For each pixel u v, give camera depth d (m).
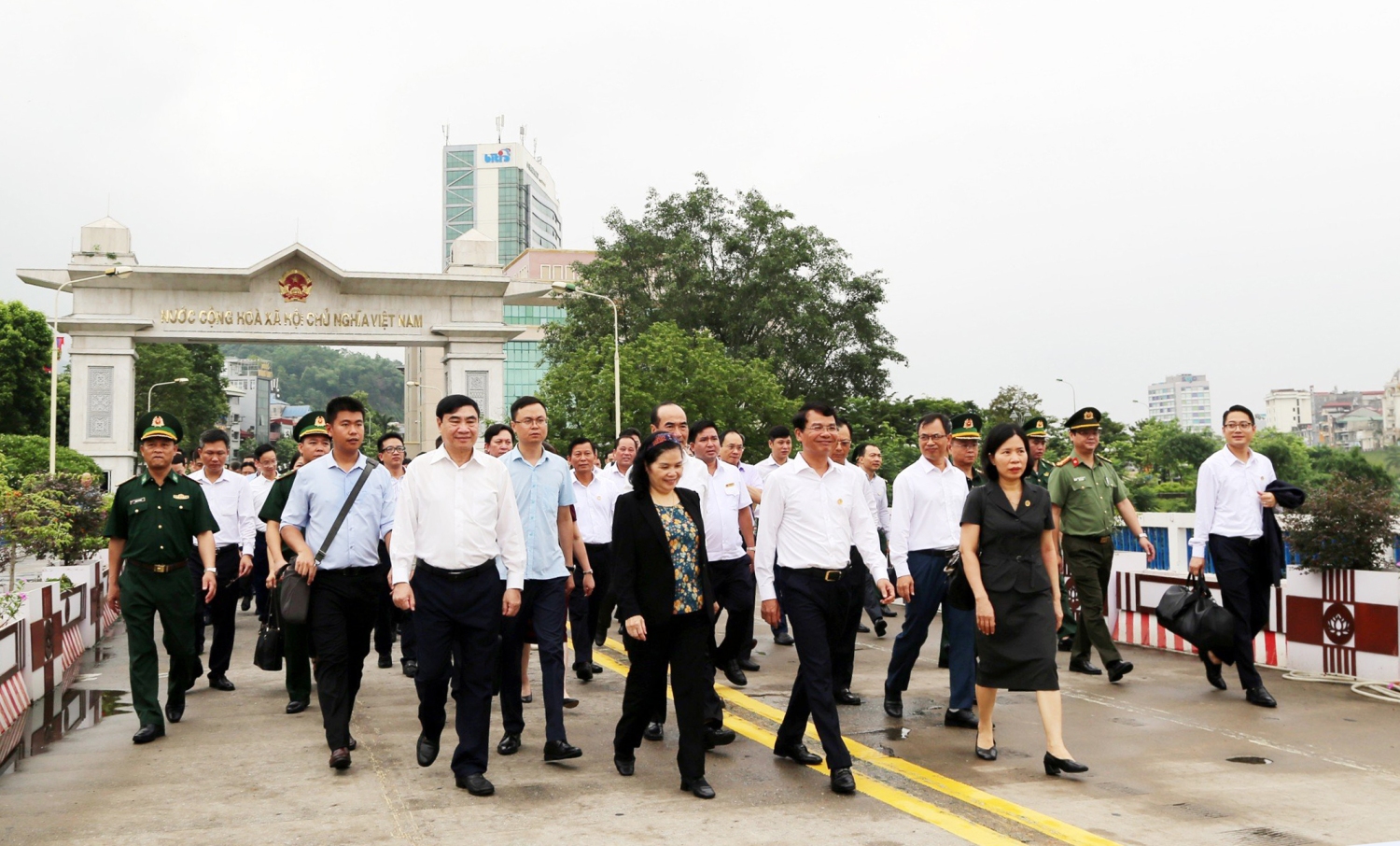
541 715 7.31
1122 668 8.10
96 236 32.72
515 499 5.97
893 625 12.15
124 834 4.74
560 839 4.57
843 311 43.22
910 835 4.61
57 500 11.70
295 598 5.98
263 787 5.50
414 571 5.62
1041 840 4.52
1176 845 4.45
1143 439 41.56
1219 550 7.60
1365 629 7.91
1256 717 6.92
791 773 5.70
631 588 5.49
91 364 32.59
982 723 5.99
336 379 188.25
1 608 7.42
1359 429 130.50
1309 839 4.51
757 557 5.83
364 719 7.27
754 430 37.38
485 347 34.94
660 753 6.22
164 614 6.88
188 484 7.07
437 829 4.74
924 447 7.20
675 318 41.09
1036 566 5.78
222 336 33.28
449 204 144.75
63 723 7.28
